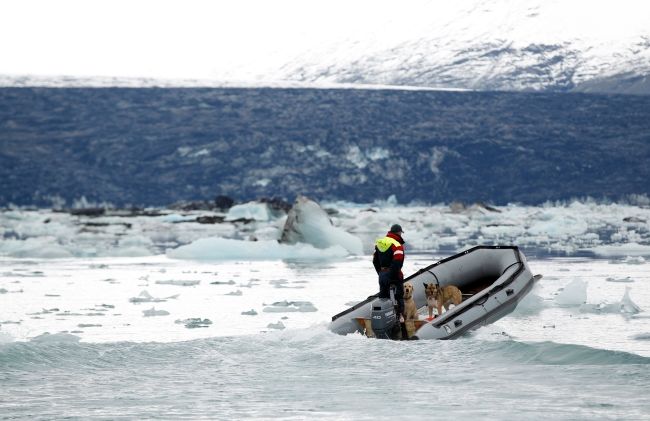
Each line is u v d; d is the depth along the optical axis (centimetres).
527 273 4225
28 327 4456
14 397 2803
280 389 2886
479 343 3538
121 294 6169
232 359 3397
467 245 12375
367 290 6306
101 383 3008
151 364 3319
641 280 6600
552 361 3244
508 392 2778
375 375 3078
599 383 2892
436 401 2673
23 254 10744
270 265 9125
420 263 8888
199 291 6338
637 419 2434
